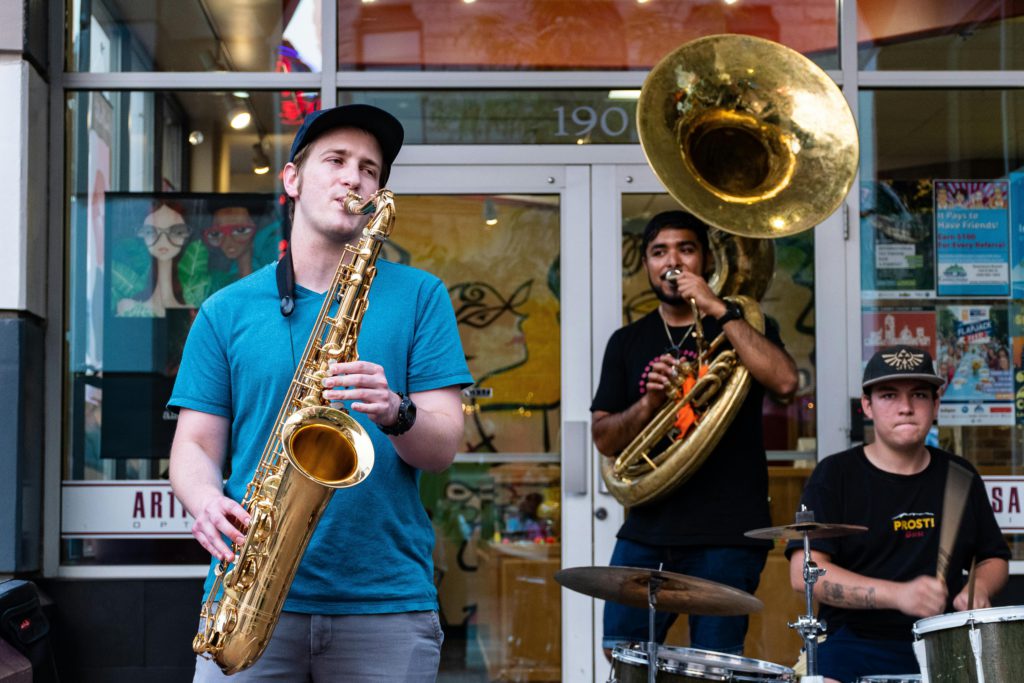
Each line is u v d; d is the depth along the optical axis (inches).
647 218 222.2
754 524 186.7
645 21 224.5
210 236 217.5
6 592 171.6
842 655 164.2
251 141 219.6
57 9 214.7
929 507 169.8
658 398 189.6
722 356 186.2
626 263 221.9
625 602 160.4
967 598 156.7
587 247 221.5
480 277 221.6
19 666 166.9
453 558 219.0
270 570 110.4
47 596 206.5
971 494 173.2
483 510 219.9
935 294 222.1
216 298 122.6
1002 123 224.8
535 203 222.7
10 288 199.3
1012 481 220.1
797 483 219.0
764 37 225.5
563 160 222.7
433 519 219.6
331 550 115.1
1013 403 221.1
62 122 214.5
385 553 116.5
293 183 123.4
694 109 189.8
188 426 120.0
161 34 219.3
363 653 114.8
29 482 201.6
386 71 221.6
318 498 110.5
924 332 221.8
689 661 143.4
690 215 197.6
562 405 220.2
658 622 189.3
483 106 223.1
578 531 217.9
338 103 220.5
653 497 186.2
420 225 221.5
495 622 218.4
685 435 188.4
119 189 217.2
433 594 120.2
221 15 220.4
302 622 114.6
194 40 219.5
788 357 186.9
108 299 215.3
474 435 220.5
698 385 186.4
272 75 219.3
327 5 220.7
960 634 128.1
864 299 221.9
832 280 221.5
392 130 122.6
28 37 202.4
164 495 211.8
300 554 111.3
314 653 115.0
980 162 224.1
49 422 209.5
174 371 215.0
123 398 213.6
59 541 209.0
